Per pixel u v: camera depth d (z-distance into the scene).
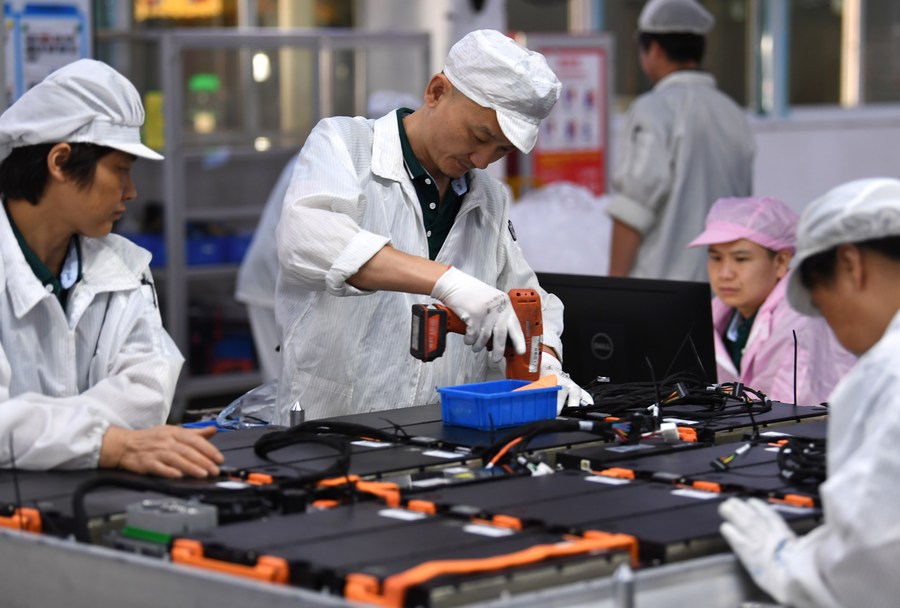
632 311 2.89
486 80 2.44
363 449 2.17
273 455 2.14
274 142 6.58
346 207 2.50
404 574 1.46
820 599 1.52
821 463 1.91
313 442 2.14
